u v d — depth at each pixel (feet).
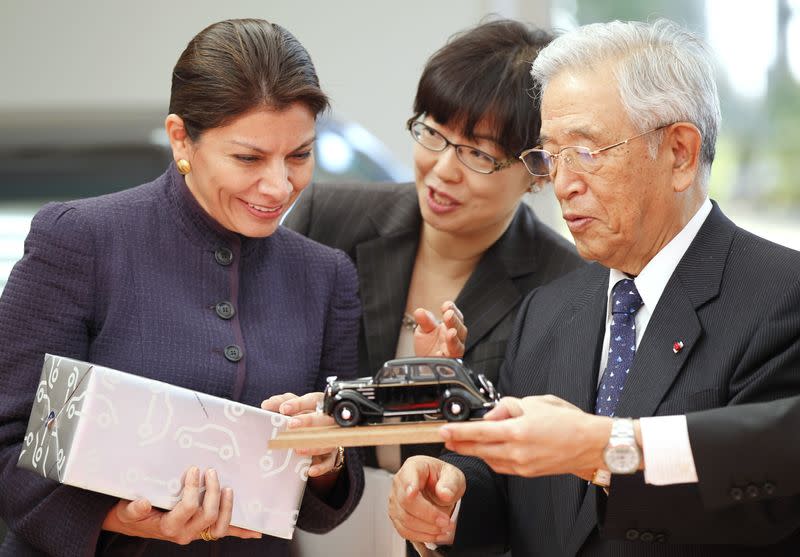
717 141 7.47
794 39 19.65
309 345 7.77
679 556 6.97
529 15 21.20
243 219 7.17
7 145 17.28
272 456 6.75
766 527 6.51
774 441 6.09
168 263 7.43
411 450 9.61
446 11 21.22
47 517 6.79
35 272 7.09
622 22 7.38
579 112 7.07
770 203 20.42
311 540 8.71
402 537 8.10
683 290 7.26
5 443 7.00
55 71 21.27
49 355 6.75
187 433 6.51
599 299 7.97
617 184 7.07
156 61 21.35
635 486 6.47
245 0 21.27
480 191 9.35
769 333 6.81
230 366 7.28
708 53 7.36
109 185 16.98
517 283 10.02
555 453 5.96
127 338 7.14
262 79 6.75
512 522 8.00
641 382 7.15
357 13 21.24
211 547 7.42
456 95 9.05
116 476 6.34
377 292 10.16
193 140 7.01
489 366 9.64
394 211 10.48
